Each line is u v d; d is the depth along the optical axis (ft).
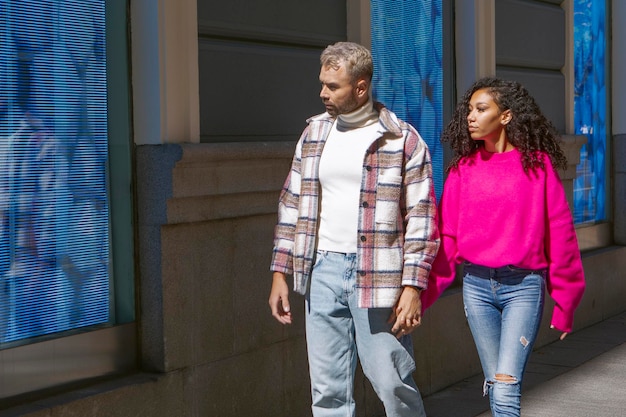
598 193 36.78
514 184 15.84
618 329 33.91
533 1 31.60
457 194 16.33
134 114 18.26
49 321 16.93
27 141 16.40
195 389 18.72
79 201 17.37
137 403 17.48
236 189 19.24
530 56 31.27
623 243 37.40
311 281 15.89
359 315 15.62
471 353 27.09
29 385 16.43
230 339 19.48
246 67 20.35
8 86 16.05
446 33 27.58
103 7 17.72
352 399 16.35
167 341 18.17
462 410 23.82
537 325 15.99
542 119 16.20
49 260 16.88
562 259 16.03
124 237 18.17
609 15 37.42
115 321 18.11
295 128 21.81
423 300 16.34
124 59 18.12
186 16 18.37
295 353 21.13
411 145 15.46
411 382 16.19
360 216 15.31
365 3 23.52
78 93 17.29
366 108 15.48
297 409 21.22
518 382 15.76
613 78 37.47
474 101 16.10
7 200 16.12
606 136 37.42
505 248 15.81
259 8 20.62
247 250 19.85
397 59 25.45
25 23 16.29
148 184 18.11
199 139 18.78
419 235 15.33
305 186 15.81
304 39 22.06
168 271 18.17
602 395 25.08
